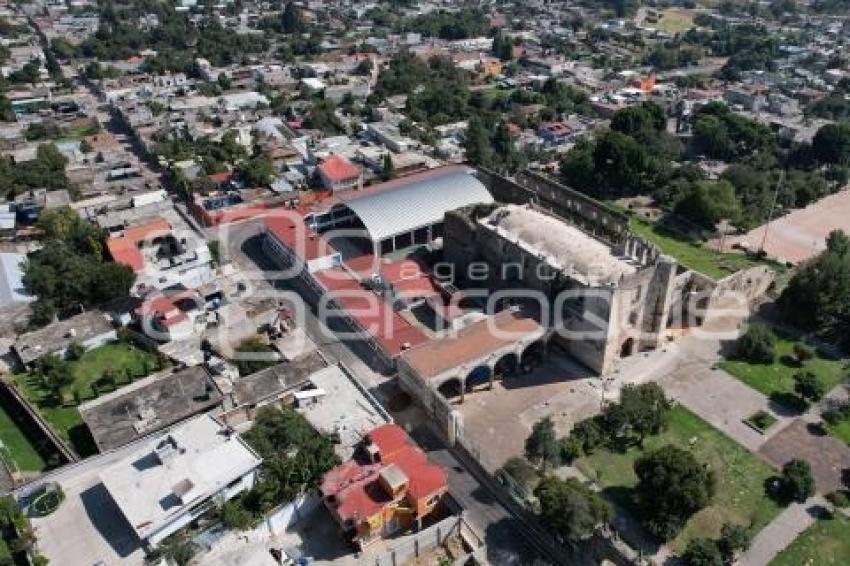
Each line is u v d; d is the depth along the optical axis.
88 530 85.00
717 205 165.00
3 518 84.56
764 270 137.25
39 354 114.94
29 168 179.00
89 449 98.81
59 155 190.75
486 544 87.25
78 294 126.81
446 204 156.25
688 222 171.88
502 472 95.06
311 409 101.81
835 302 124.56
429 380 103.88
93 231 148.00
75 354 116.44
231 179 187.00
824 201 186.38
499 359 112.19
